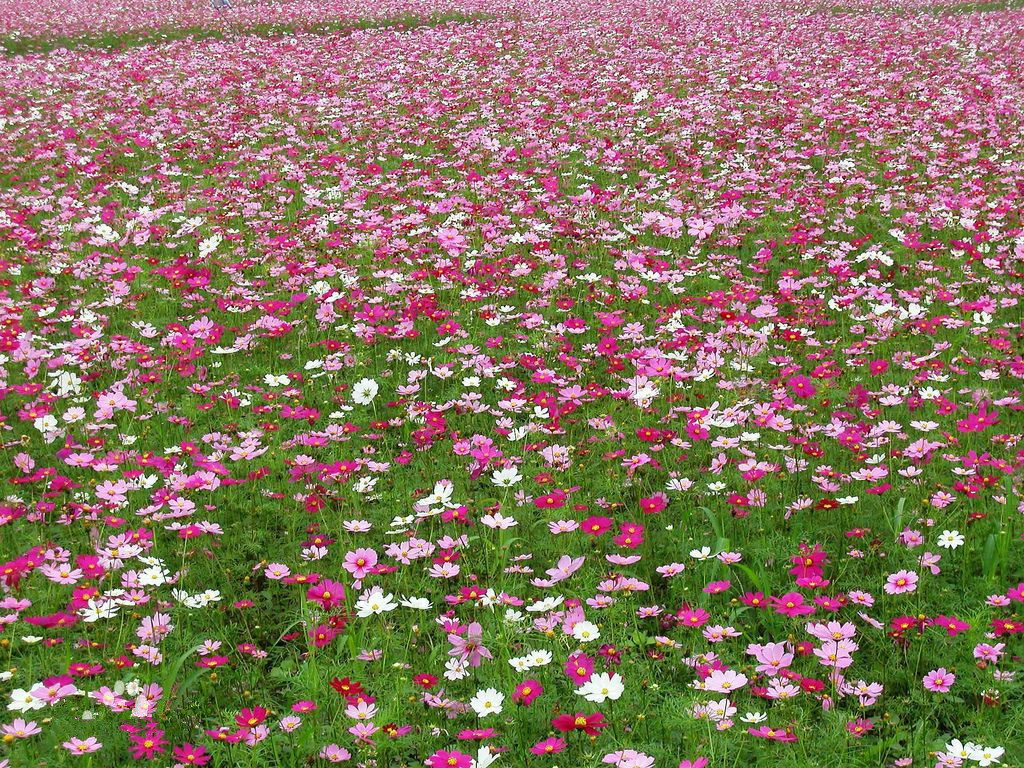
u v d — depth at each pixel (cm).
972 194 1043
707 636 373
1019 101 1536
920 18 2714
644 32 2536
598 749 328
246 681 383
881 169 1200
